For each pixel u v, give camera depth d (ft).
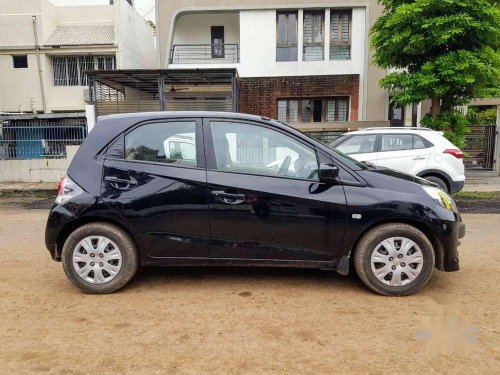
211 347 9.53
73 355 9.21
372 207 12.21
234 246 12.57
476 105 45.11
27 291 13.05
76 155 13.03
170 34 54.39
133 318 11.04
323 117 55.01
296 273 14.53
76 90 63.87
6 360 9.02
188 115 13.12
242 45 54.08
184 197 12.46
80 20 66.80
